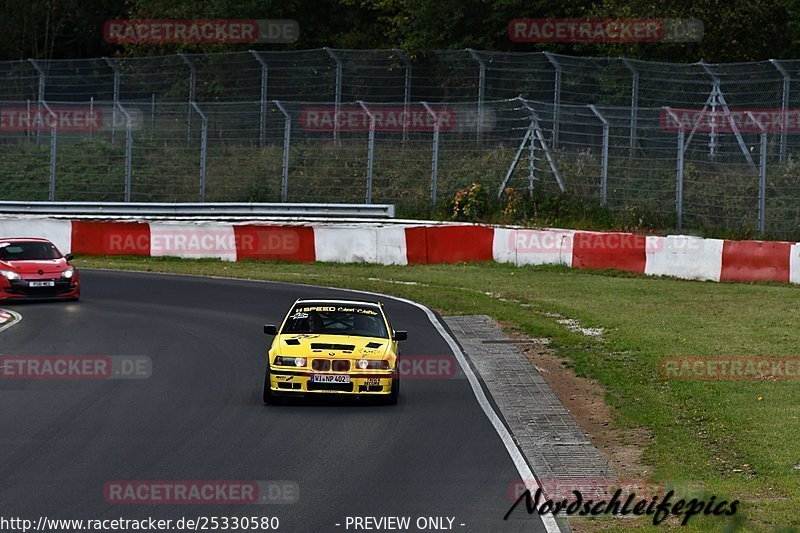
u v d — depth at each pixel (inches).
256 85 6250.0
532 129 5398.6
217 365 2439.7
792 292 3666.3
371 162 5639.8
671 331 2847.0
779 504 1385.3
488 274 4274.1
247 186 5816.9
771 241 4185.5
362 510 1331.2
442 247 4650.6
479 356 2593.5
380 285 3905.0
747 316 3105.3
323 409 1985.7
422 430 1808.6
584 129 5511.8
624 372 2337.6
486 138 5698.8
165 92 6466.5
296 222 5477.4
